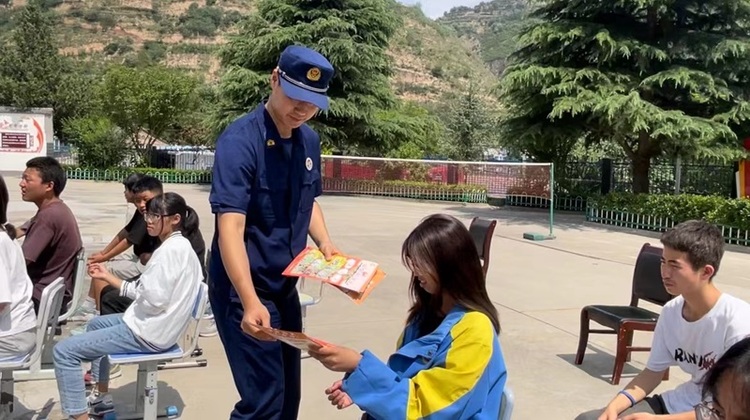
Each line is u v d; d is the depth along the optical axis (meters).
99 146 30.45
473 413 2.15
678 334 3.05
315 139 2.96
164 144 38.31
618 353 4.95
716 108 16.62
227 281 2.73
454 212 19.31
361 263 2.68
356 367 2.22
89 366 4.93
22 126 26.73
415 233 2.36
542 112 18.28
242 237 2.62
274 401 2.80
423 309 2.46
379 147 26.67
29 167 4.71
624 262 10.70
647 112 15.38
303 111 2.63
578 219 17.84
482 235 7.47
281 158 2.74
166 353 3.81
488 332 2.22
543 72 16.50
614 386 4.96
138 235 5.55
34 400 4.39
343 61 24.05
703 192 18.17
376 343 5.95
